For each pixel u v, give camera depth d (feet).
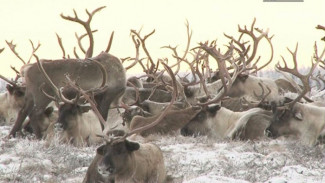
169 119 84.89
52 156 70.38
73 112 80.38
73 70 91.86
